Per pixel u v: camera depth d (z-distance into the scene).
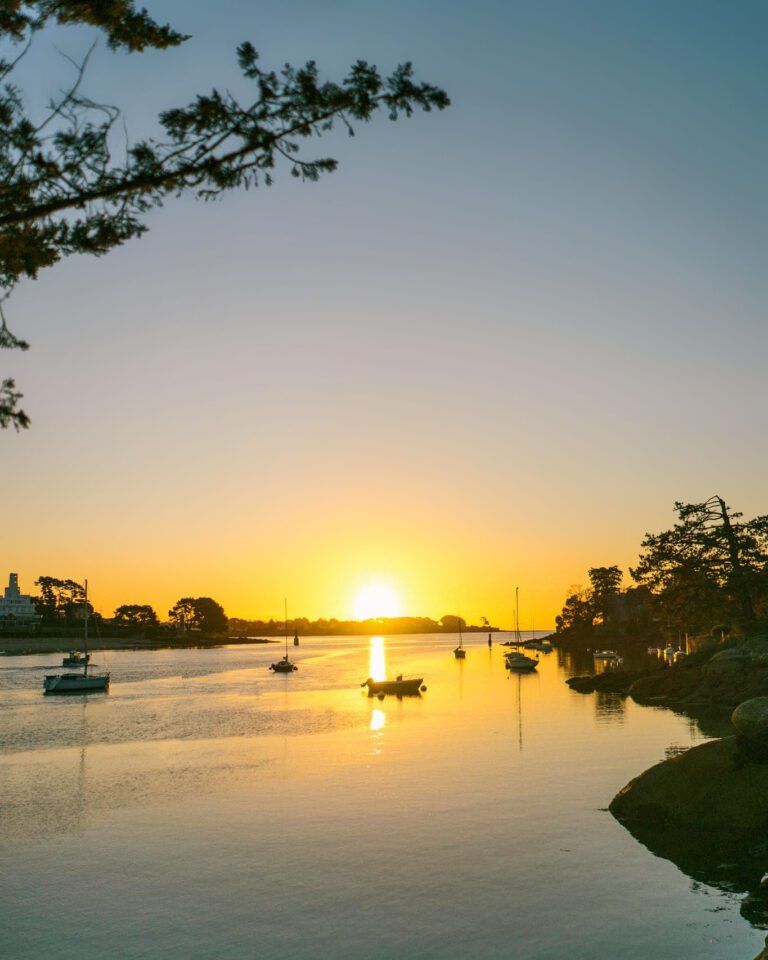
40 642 190.62
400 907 13.95
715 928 12.74
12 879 15.82
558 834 18.11
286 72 9.05
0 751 34.53
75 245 9.58
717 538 60.84
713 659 49.19
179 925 13.34
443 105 9.36
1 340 10.38
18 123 9.02
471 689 65.44
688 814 18.45
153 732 40.72
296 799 22.50
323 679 88.38
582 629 176.88
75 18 9.54
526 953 11.97
